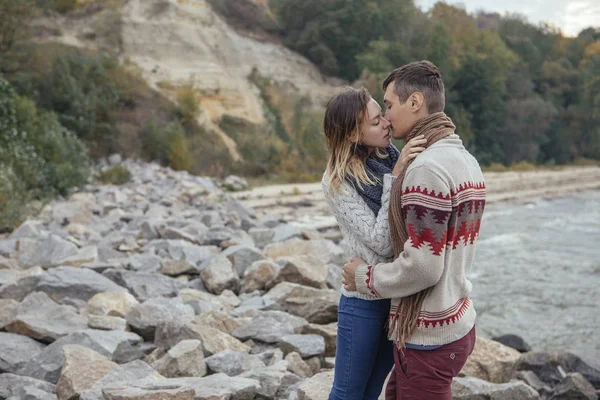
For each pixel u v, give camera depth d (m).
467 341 2.47
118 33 28.86
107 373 4.05
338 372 2.73
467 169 2.38
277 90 34.81
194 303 5.90
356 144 2.58
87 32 28.34
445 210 2.26
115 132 22.73
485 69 42.62
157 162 22.95
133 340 4.82
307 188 22.34
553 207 21.84
